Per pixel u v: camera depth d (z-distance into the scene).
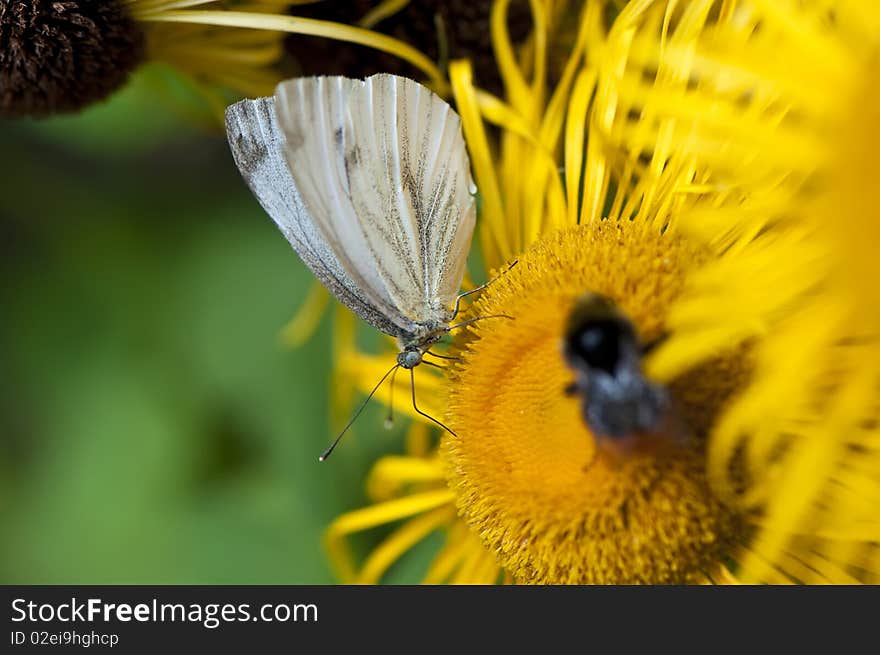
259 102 0.18
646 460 0.17
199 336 0.24
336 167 0.18
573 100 0.19
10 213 0.24
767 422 0.17
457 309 0.19
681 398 0.17
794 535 0.17
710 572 0.18
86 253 0.24
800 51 0.16
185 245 0.24
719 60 0.17
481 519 0.18
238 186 0.24
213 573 0.23
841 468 0.17
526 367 0.18
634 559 0.18
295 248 0.19
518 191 0.20
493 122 0.20
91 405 0.24
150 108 0.23
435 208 0.19
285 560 0.23
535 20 0.20
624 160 0.19
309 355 0.23
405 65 0.20
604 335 0.16
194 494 0.23
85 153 0.24
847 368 0.16
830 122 0.16
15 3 0.19
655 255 0.18
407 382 0.21
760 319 0.16
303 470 0.23
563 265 0.18
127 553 0.23
